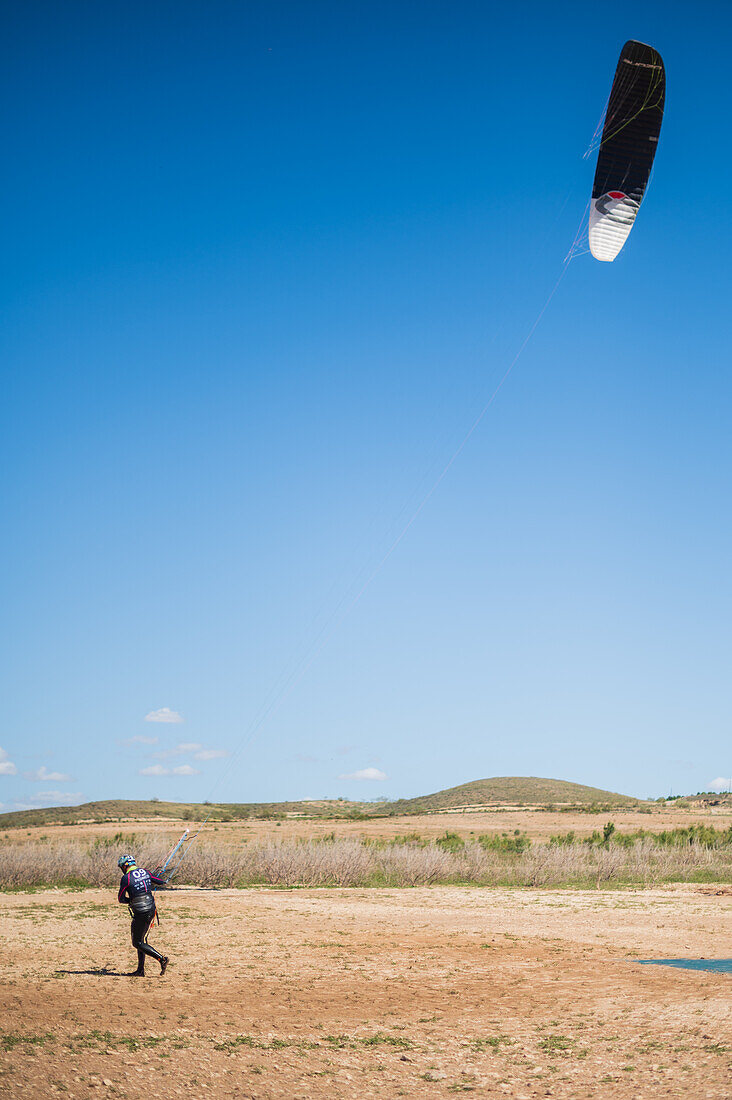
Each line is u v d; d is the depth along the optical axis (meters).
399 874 35.62
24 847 38.09
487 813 118.25
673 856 40.12
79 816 118.31
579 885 34.69
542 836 69.94
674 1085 9.07
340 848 36.84
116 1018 11.98
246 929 21.58
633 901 28.44
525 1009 13.02
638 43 16.92
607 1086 9.27
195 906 26.48
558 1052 10.67
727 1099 8.46
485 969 16.39
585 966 16.62
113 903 26.98
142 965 15.52
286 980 15.28
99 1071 9.55
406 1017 12.58
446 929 21.81
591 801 148.12
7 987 14.12
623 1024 11.82
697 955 18.02
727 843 48.72
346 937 20.34
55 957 17.44
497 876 36.44
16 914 24.22
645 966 16.50
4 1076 9.09
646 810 119.25
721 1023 11.36
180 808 129.88
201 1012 12.62
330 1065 10.23
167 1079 9.48
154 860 34.81
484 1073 9.95
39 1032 10.92
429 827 84.00
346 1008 13.11
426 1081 9.68
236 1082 9.52
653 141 18.28
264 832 74.56
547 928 22.06
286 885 34.44
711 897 29.59
